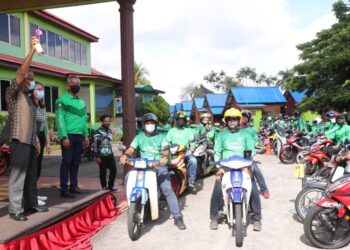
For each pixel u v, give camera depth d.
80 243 5.02
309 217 4.84
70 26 23.42
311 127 18.78
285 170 11.68
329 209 4.89
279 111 40.69
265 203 7.35
